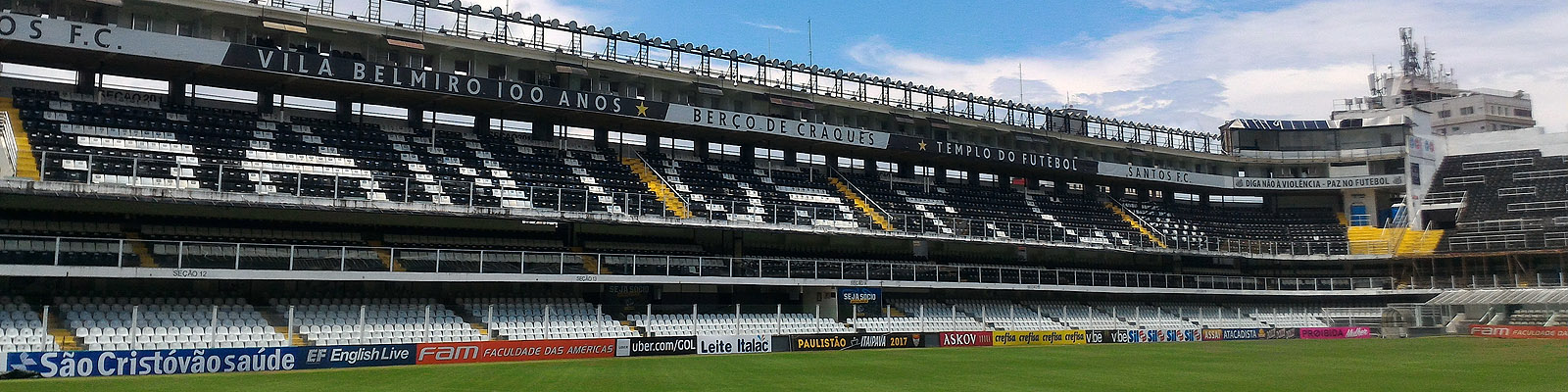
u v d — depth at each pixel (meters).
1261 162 89.94
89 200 40.09
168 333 36.75
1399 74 135.50
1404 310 75.06
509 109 54.28
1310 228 86.38
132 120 44.56
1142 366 41.34
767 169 65.44
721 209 55.88
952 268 60.03
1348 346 56.97
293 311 40.66
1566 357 46.22
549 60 55.22
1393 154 87.06
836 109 67.62
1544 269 76.06
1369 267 82.25
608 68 57.28
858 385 32.44
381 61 51.22
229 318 39.12
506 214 45.81
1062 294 70.69
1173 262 78.88
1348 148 89.62
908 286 58.16
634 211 50.47
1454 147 89.81
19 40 40.44
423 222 48.94
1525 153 86.44
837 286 55.72
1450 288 76.38
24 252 35.22
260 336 38.53
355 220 47.09
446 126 55.84
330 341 39.53
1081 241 69.38
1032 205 76.62
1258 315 75.88
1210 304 77.00
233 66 44.59
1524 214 80.88
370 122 52.94
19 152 39.12
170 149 43.38
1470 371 38.69
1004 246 67.94
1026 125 78.81
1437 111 131.88
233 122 47.44
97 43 42.06
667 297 55.09
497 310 47.19
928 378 35.03
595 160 57.69
